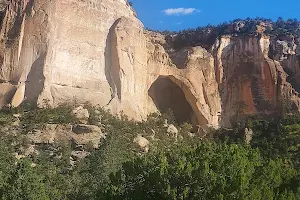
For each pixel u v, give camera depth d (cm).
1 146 5650
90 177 5253
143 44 8206
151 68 8462
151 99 8588
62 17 7281
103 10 7775
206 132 8462
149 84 8406
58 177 5191
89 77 7344
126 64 7681
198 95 8662
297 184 4262
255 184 3750
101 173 5269
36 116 6456
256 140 8019
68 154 6025
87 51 7412
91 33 7519
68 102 6919
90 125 6456
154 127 7588
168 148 6569
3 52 7100
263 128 8344
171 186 3700
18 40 7106
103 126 6662
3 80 7000
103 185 4631
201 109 8638
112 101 7375
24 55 7044
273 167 4394
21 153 5909
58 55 7100
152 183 3781
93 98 7231
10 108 6638
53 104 6819
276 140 7800
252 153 4800
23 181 4484
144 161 4306
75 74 7206
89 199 4728
